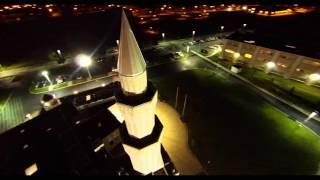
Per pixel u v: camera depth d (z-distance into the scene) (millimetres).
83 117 33938
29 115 38969
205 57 62812
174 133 34750
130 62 11016
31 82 51594
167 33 84812
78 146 26125
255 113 38906
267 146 31688
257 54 51906
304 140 32219
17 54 66562
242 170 28219
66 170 21953
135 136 16906
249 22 94188
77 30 87438
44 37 79688
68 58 63969
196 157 30312
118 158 27125
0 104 43375
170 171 24281
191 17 105812
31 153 23172
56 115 30609
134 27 90188
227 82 49844
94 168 23453
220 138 33594
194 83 49812
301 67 44812
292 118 36656
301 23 78812
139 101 13211
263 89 45344
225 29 89125
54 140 25828
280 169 28109
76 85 49656
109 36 82312
